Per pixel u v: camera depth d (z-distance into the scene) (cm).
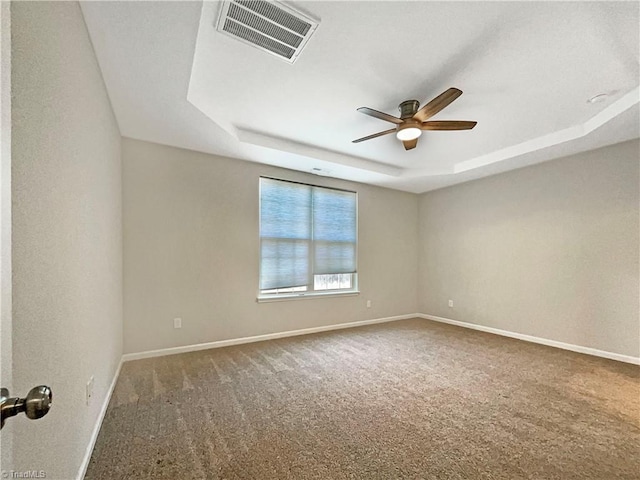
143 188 339
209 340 376
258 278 412
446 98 226
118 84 224
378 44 199
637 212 330
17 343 89
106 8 156
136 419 213
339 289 498
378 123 322
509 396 252
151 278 343
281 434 197
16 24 90
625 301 337
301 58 213
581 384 275
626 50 204
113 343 265
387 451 181
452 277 529
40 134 107
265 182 426
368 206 532
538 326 411
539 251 412
